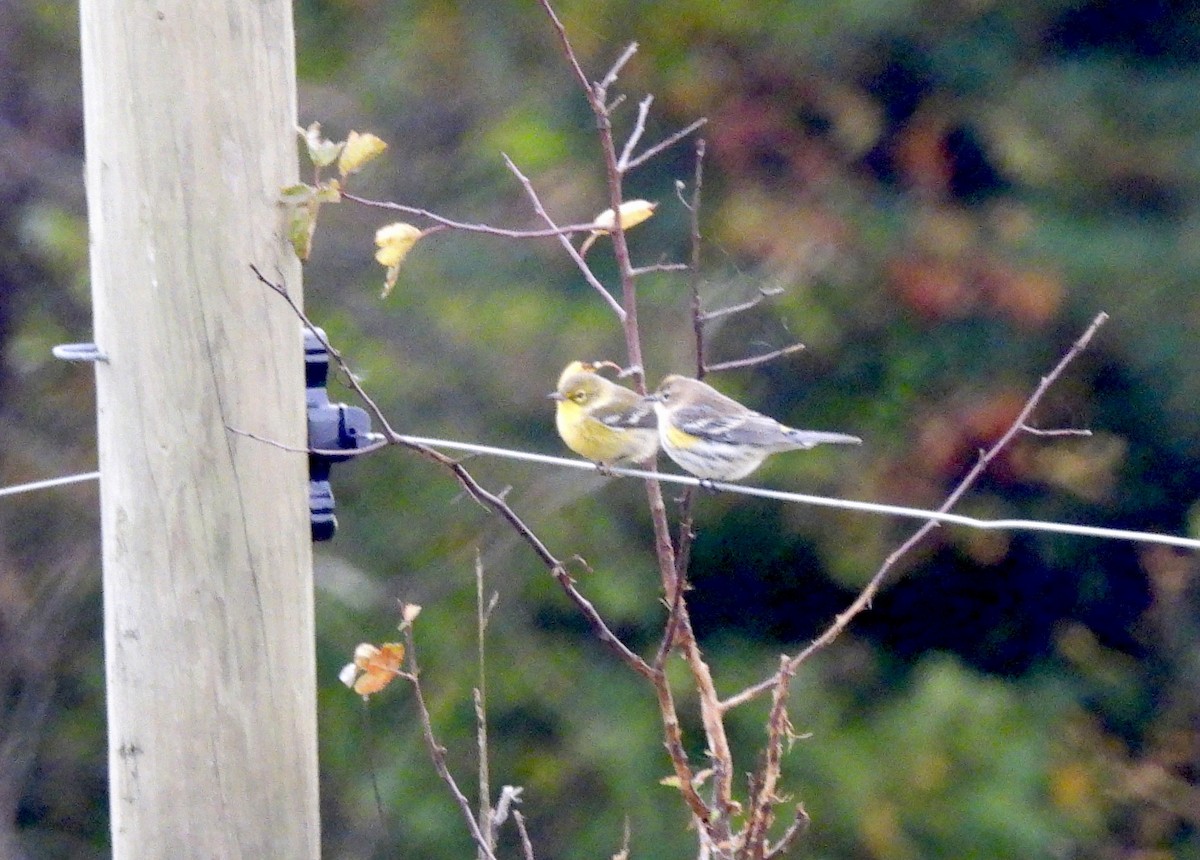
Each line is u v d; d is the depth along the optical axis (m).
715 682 15.60
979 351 15.64
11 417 14.66
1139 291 15.54
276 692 5.13
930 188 15.70
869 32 15.37
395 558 14.65
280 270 5.11
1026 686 16.36
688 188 15.27
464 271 14.87
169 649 5.06
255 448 5.09
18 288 14.68
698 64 15.38
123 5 4.95
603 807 14.80
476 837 5.54
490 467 14.57
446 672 14.57
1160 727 16.38
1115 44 15.97
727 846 5.49
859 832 15.27
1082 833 15.90
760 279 14.94
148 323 5.02
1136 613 16.59
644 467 9.80
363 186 14.80
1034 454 15.85
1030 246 15.52
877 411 15.56
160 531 5.04
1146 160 15.70
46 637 14.54
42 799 15.02
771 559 15.78
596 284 6.26
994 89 15.70
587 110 15.34
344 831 14.46
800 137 15.48
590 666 15.20
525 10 15.30
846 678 16.16
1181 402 15.76
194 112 5.00
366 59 15.43
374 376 14.28
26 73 14.97
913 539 5.89
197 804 5.08
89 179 5.15
